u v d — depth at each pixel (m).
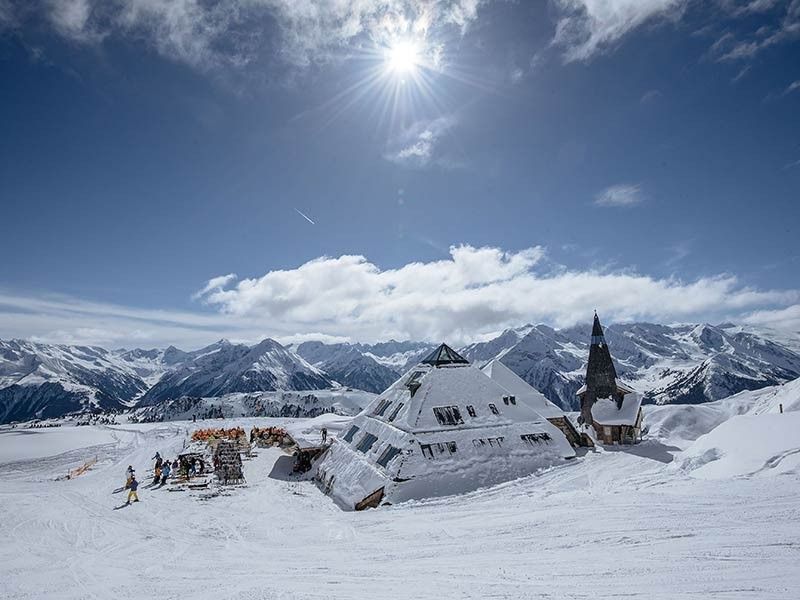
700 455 29.16
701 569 12.92
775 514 17.06
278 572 17.00
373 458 38.28
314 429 71.19
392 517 26.22
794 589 11.20
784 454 24.23
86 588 16.33
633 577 12.91
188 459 45.59
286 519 28.09
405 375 49.81
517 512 23.16
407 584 14.31
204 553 20.78
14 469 55.00
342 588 14.45
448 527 21.86
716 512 18.12
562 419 54.62
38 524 26.81
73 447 76.69
